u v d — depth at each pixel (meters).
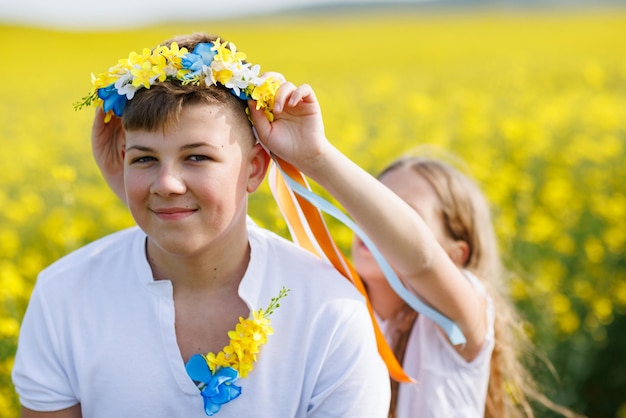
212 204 1.54
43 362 1.66
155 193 1.54
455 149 6.97
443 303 1.97
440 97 10.81
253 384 1.61
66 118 9.55
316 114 1.64
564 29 25.11
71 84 15.12
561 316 4.17
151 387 1.61
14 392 3.12
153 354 1.62
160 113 1.50
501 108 9.37
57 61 21.20
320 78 14.12
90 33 27.23
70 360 1.65
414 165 2.52
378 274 2.33
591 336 4.21
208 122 1.53
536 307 4.17
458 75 13.88
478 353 2.18
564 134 7.85
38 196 5.80
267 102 1.62
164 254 1.66
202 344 1.65
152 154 1.54
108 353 1.62
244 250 1.70
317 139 1.65
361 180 1.71
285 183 1.89
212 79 1.55
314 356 1.64
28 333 1.68
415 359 2.27
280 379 1.62
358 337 1.67
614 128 7.83
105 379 1.62
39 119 9.60
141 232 1.74
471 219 2.50
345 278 1.78
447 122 8.22
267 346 1.63
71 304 1.66
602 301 4.30
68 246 3.99
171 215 1.54
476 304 2.06
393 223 1.77
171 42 1.67
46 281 1.70
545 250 4.98
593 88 11.88
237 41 24.45
